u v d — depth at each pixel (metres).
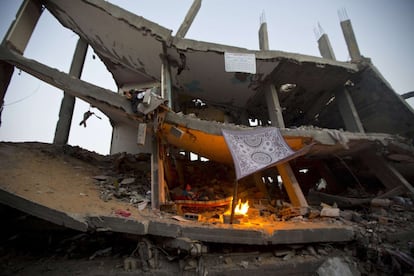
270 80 10.57
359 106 11.58
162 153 8.26
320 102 12.35
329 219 6.65
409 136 10.19
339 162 12.32
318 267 4.77
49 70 7.38
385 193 9.00
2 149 7.68
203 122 7.50
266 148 5.41
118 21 8.91
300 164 12.87
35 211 4.55
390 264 4.82
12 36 7.89
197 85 11.44
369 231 5.73
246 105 12.84
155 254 4.65
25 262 4.70
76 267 4.50
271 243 4.90
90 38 11.04
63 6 9.48
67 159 9.23
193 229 4.85
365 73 10.42
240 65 8.81
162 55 9.40
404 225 6.44
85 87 7.21
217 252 4.95
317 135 8.01
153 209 6.41
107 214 5.17
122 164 10.22
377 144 9.04
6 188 4.94
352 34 11.27
